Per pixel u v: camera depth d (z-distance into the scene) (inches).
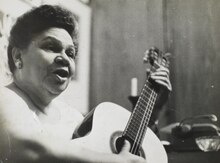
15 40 49.5
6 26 49.6
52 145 45.8
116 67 59.6
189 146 58.2
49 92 50.3
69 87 52.9
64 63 52.1
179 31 64.9
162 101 57.6
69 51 53.2
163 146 55.0
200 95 63.3
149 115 51.2
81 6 56.8
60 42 52.1
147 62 58.3
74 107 53.3
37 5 51.7
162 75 56.2
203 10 65.6
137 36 62.6
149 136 50.9
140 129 49.3
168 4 65.2
